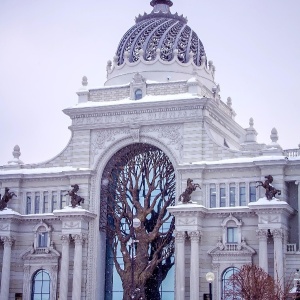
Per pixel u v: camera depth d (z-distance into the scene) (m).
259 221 90.56
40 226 104.38
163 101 100.19
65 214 99.50
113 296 102.38
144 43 110.81
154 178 101.38
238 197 95.38
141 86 103.94
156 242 99.69
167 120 100.62
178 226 93.88
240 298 89.75
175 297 93.12
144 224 100.12
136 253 97.94
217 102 106.94
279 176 93.12
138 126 102.06
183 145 99.31
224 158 97.31
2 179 107.19
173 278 98.56
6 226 104.06
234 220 94.06
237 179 95.94
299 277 86.19
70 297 99.94
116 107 103.00
